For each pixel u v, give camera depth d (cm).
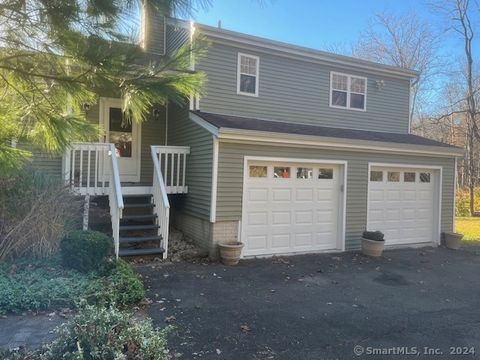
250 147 891
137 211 965
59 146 276
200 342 439
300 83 1147
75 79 248
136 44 239
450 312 573
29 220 646
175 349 419
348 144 984
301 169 972
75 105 280
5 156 265
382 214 1088
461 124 2650
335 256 952
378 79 1289
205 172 894
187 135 999
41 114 263
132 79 247
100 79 248
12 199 653
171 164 974
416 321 531
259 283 695
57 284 525
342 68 1216
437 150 1117
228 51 1038
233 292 634
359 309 574
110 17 227
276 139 894
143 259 820
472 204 2378
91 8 223
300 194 972
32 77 255
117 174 810
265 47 1079
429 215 1173
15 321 455
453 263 933
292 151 939
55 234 661
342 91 1226
